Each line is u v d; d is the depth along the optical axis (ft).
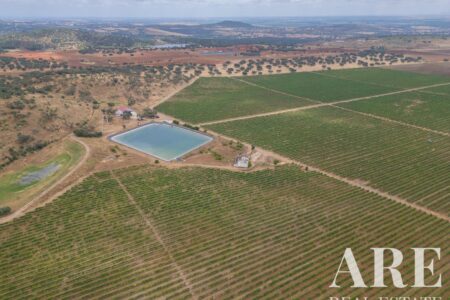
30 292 220.43
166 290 222.69
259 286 226.79
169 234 274.36
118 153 413.59
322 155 430.20
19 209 302.25
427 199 331.16
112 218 291.99
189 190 337.31
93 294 219.61
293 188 345.51
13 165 383.24
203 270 239.71
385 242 268.21
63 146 422.00
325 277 233.96
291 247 262.26
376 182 363.15
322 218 297.12
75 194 325.21
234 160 408.26
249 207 311.27
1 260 244.83
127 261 246.47
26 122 440.86
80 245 260.62
